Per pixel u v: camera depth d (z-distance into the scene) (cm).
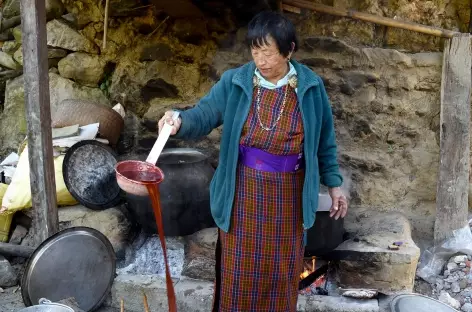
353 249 295
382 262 290
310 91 215
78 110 371
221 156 222
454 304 305
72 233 298
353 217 347
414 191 361
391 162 362
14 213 357
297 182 222
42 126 300
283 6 361
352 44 362
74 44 400
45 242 293
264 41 197
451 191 341
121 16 388
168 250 321
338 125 367
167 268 213
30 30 291
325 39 359
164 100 391
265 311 232
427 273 334
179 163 306
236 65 375
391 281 291
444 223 343
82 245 299
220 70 379
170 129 207
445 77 341
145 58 388
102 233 320
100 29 394
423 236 357
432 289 324
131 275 309
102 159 354
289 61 218
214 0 358
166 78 386
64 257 294
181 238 325
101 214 337
